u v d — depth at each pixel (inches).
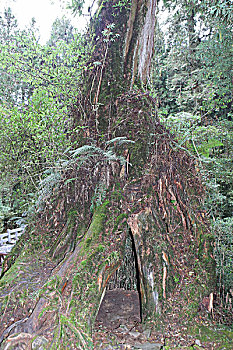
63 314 87.0
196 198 135.2
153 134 128.9
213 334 102.4
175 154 137.3
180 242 123.0
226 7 167.0
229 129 229.1
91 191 123.4
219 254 142.5
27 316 91.7
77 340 82.2
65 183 122.2
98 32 146.5
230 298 121.1
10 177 190.5
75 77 160.7
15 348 80.6
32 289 99.7
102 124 132.0
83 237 112.4
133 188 120.5
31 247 123.8
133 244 119.8
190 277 115.7
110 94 134.3
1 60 165.3
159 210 123.6
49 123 166.9
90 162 124.8
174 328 104.9
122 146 124.8
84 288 93.5
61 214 128.8
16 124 167.0
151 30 143.0
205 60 273.4
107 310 120.6
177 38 350.0
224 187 246.7
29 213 137.6
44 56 170.1
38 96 173.8
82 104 144.9
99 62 133.1
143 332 104.3
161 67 365.1
